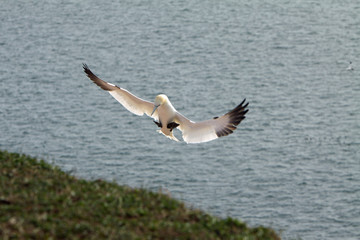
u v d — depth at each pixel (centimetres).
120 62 8144
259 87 7250
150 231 1522
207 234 1549
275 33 9600
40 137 5562
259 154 5338
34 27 9769
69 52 8569
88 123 5925
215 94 6962
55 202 1600
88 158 5125
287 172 5000
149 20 10200
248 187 4684
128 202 1677
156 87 7194
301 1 11412
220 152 5328
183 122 1652
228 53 8588
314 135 5812
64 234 1443
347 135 5819
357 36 9531
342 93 7100
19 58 8231
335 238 4006
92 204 1616
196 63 8119
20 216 1495
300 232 4053
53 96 6688
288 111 6469
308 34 9612
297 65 8175
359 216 4284
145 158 5147
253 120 6169
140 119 6047
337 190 4697
